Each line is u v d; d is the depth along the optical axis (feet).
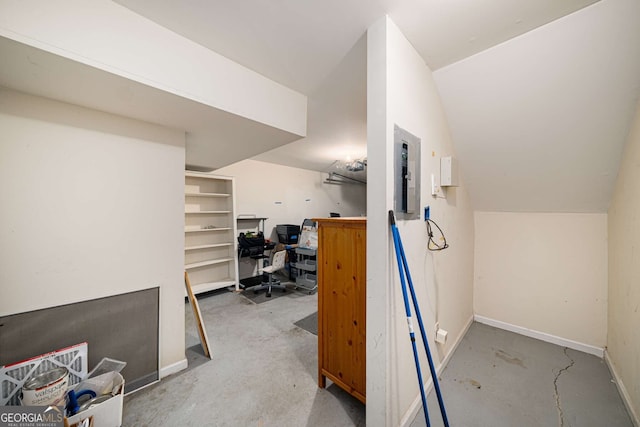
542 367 6.20
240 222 15.16
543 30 4.26
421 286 5.03
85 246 5.04
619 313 5.64
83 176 5.02
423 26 4.17
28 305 4.45
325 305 5.49
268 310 10.43
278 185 17.25
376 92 3.98
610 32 3.94
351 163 15.42
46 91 4.34
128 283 5.57
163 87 4.26
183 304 6.44
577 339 7.04
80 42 3.49
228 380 5.90
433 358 5.63
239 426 4.62
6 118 4.28
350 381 4.99
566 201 6.91
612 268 6.18
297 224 18.51
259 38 4.52
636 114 4.66
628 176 5.14
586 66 4.41
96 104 4.87
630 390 4.83
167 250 6.18
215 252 13.65
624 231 5.41
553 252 7.44
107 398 4.38
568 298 7.20
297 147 12.34
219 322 9.22
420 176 4.91
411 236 4.59
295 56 5.05
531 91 5.08
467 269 8.21
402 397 4.37
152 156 5.93
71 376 4.65
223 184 14.10
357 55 5.00
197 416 4.84
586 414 4.75
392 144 3.97
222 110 5.09
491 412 4.83
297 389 5.58
